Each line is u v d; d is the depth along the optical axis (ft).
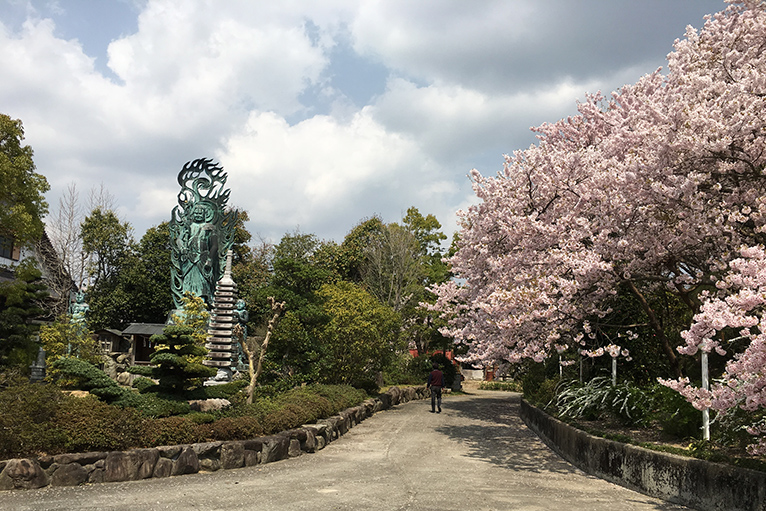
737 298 19.72
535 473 30.09
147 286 119.03
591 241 35.50
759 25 35.35
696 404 20.79
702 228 28.48
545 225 36.32
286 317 56.80
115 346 110.73
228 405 34.27
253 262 128.67
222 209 91.91
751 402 19.15
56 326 60.85
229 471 28.76
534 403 51.78
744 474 19.75
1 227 57.98
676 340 42.86
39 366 61.00
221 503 21.33
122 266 120.47
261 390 47.96
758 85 30.48
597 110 48.65
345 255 130.52
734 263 21.70
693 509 21.89
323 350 57.26
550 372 59.62
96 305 114.21
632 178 31.45
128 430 26.73
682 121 29.91
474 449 38.34
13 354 50.21
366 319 60.80
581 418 37.86
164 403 30.53
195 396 34.50
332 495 23.21
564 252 33.42
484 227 44.06
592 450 30.07
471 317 49.39
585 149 44.29
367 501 22.16
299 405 40.11
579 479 28.55
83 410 26.11
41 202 59.31
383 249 106.42
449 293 51.67
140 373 32.71
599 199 34.63
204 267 88.12
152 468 26.00
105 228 119.14
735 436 23.70
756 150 27.61
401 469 30.25
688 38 39.93
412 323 100.27
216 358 63.26
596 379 39.86
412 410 66.54
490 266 43.62
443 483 26.43
